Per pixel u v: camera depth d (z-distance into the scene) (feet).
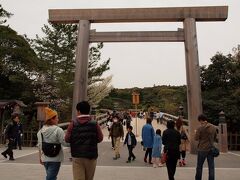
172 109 169.27
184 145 44.98
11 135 48.42
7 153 47.93
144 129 47.44
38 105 70.90
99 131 21.74
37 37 115.24
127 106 274.77
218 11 60.75
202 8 60.85
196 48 60.13
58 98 105.29
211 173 29.94
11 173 36.94
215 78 84.48
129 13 60.90
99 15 60.64
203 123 30.78
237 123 72.90
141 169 41.68
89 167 21.38
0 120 77.46
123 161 49.42
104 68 119.14
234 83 83.20
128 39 60.39
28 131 72.43
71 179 33.91
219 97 78.95
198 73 59.77
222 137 63.52
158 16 60.90
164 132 31.78
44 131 22.45
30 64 108.99
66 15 60.49
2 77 110.73
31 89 107.34
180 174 37.96
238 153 61.67
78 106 22.00
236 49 87.10
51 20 60.59
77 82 58.13
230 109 73.51
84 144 21.16
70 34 113.60
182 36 60.70
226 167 43.65
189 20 60.64
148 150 47.19
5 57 107.45
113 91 307.99
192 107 59.21
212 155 30.14
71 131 21.57
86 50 59.52
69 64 113.70
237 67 84.28
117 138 52.54
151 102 264.93
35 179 33.37
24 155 54.13
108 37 60.23
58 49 112.98
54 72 113.19
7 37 108.17
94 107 155.63
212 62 86.07
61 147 22.82
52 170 22.35
